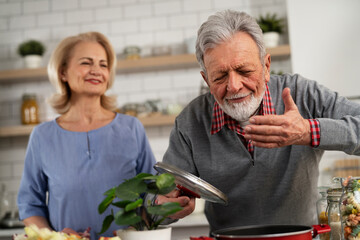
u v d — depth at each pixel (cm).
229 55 142
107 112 218
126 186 110
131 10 426
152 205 110
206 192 123
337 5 368
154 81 417
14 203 417
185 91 414
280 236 99
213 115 168
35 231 104
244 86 146
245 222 169
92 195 194
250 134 127
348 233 122
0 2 435
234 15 148
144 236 108
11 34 432
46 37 430
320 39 367
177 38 420
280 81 173
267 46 380
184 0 421
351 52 364
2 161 423
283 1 408
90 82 205
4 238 332
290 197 164
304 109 164
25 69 399
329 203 139
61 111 217
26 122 406
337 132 133
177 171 119
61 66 211
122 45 423
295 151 161
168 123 385
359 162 354
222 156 167
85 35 212
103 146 200
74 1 431
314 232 117
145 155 211
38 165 202
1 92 429
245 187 166
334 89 363
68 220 193
